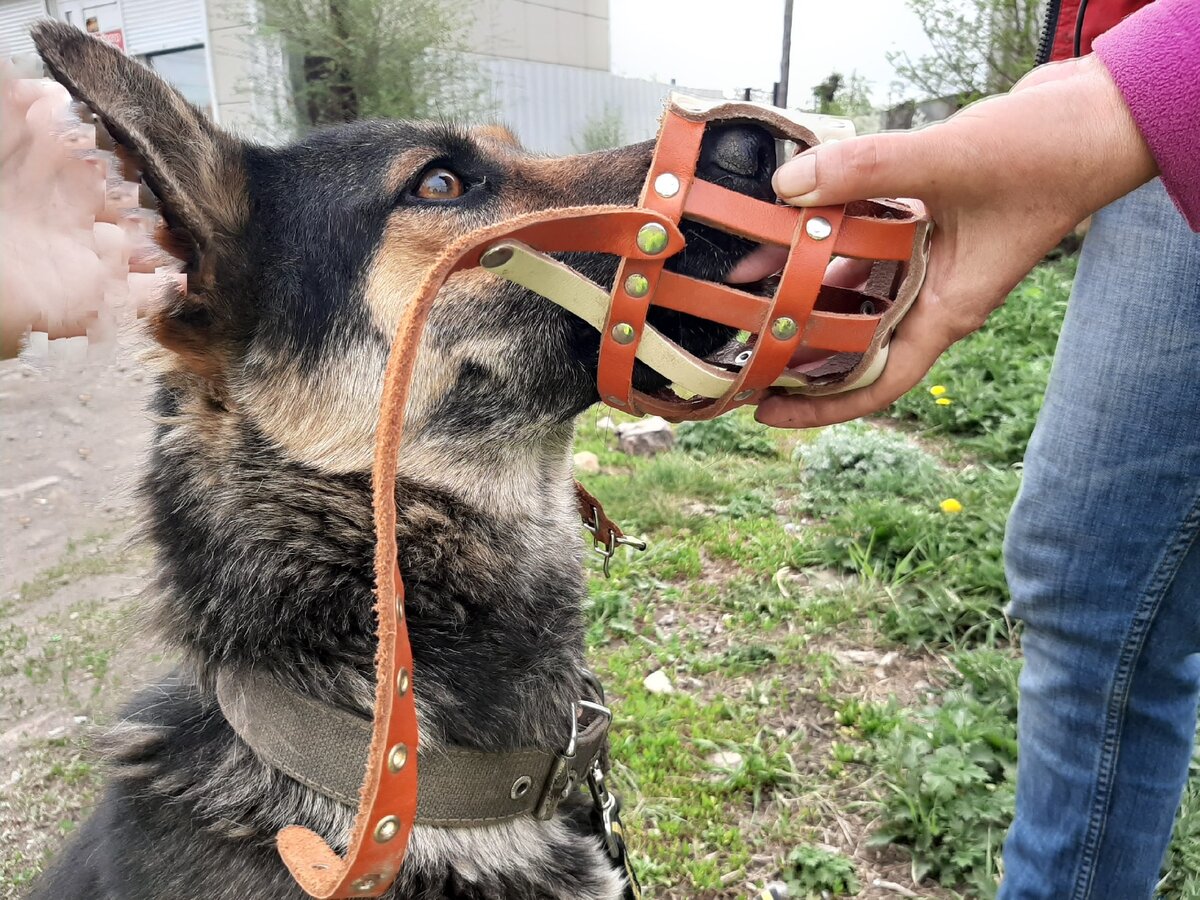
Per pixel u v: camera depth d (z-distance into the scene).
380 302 0.51
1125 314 0.46
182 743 0.48
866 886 0.70
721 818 0.77
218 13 3.30
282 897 0.42
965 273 0.39
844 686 0.94
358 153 0.53
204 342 0.48
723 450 1.68
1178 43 0.36
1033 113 0.36
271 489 0.49
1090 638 0.50
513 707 0.50
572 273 0.39
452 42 3.20
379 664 0.29
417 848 0.45
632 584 1.17
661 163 0.39
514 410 0.53
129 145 0.42
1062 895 0.54
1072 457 0.48
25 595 0.90
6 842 0.73
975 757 0.77
